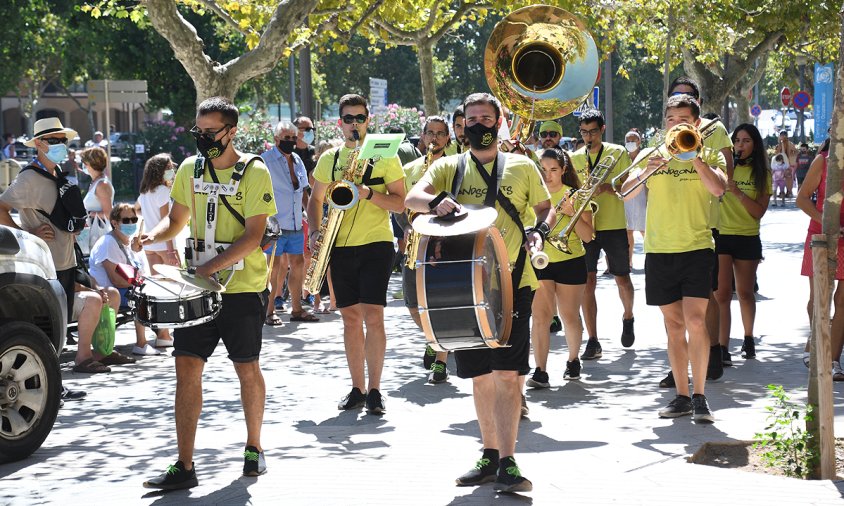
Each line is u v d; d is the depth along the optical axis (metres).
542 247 5.96
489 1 18.02
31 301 7.48
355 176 8.00
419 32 18.42
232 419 7.98
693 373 7.59
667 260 7.64
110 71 45.94
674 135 7.28
